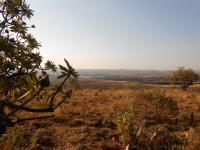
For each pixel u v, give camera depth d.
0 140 5.92
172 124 15.70
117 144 11.20
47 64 2.96
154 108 17.92
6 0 2.92
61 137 12.66
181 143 10.91
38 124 14.41
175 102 18.61
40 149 10.75
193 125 15.39
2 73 2.82
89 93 32.22
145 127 13.94
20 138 6.35
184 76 40.00
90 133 13.29
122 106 20.30
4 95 2.93
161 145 10.23
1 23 2.87
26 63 2.85
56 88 2.95
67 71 2.82
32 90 2.97
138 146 10.20
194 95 30.33
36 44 2.97
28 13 2.98
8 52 2.79
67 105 20.41
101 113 18.41
